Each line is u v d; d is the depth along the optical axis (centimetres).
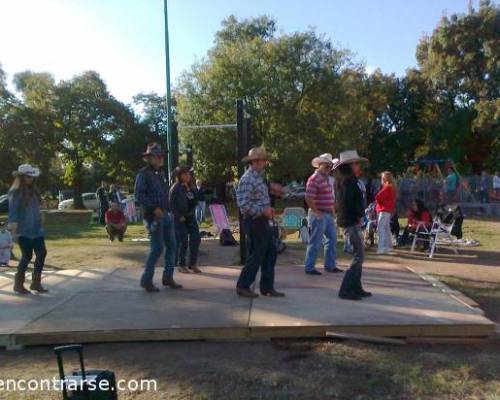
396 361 514
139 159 4403
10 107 3903
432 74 4147
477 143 4312
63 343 575
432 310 628
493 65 3841
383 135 4691
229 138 3175
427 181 2709
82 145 4275
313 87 3341
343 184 679
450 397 438
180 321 604
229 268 933
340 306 652
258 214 684
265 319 602
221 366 509
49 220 2847
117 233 1628
